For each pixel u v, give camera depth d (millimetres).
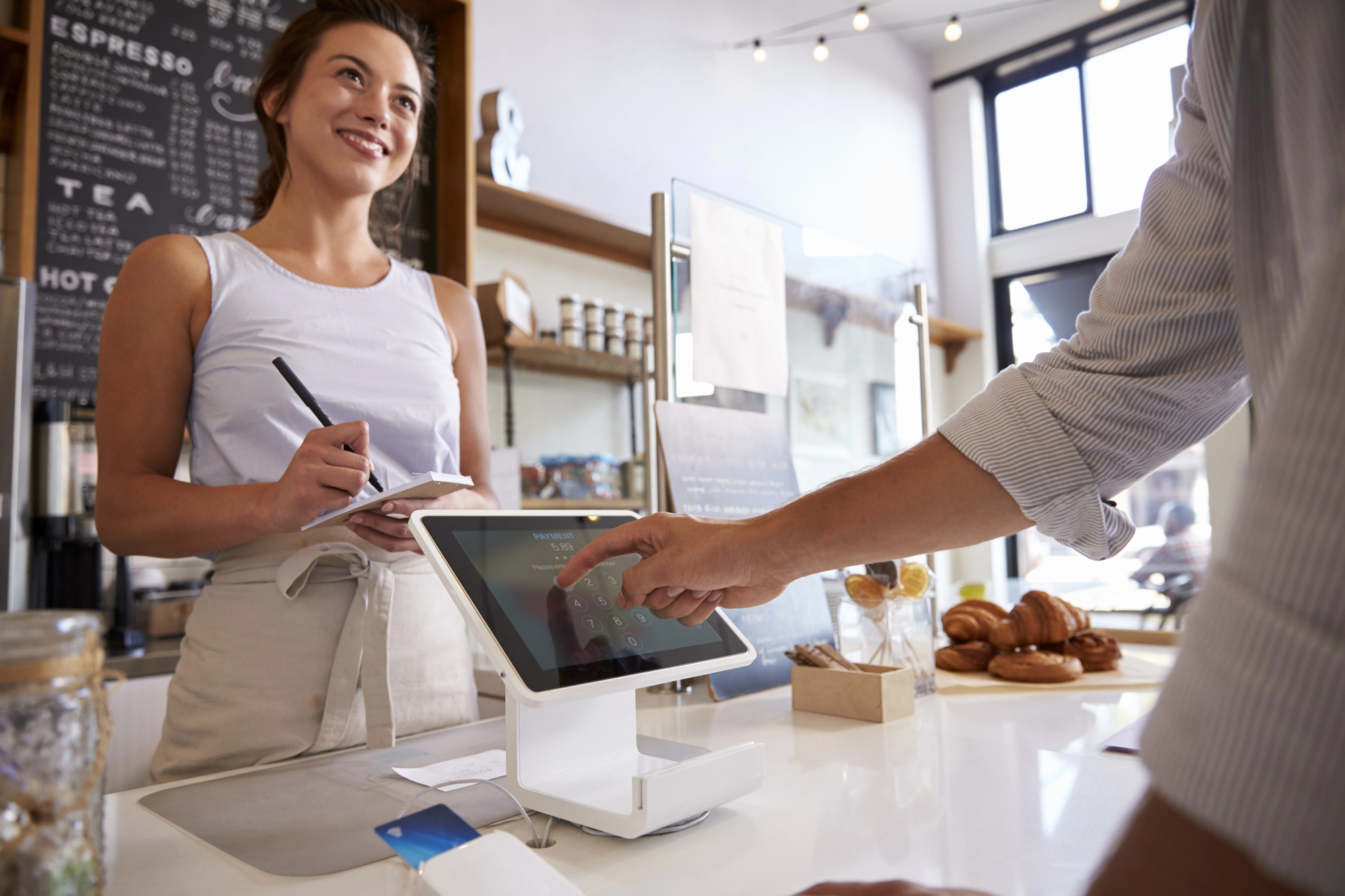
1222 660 232
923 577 1079
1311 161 380
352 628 958
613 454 3459
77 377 2012
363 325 1121
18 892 355
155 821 616
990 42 5562
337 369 1079
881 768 733
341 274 1175
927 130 5707
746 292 1318
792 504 698
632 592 675
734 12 4391
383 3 1159
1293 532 225
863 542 680
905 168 5445
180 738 963
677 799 561
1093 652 1198
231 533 916
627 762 665
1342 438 220
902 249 5328
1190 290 627
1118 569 4871
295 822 605
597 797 583
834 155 4906
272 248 1143
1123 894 235
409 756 790
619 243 3379
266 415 1039
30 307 1777
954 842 552
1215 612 240
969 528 679
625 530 704
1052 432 656
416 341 1166
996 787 671
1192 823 229
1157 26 4988
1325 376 230
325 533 1006
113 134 2115
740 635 740
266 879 505
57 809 370
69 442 1846
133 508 949
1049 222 5379
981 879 491
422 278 1256
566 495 2951
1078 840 552
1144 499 4902
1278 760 213
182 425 1044
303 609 964
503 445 3082
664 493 1282
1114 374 659
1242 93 442
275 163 1199
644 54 3883
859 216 5035
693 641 699
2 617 380
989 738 840
